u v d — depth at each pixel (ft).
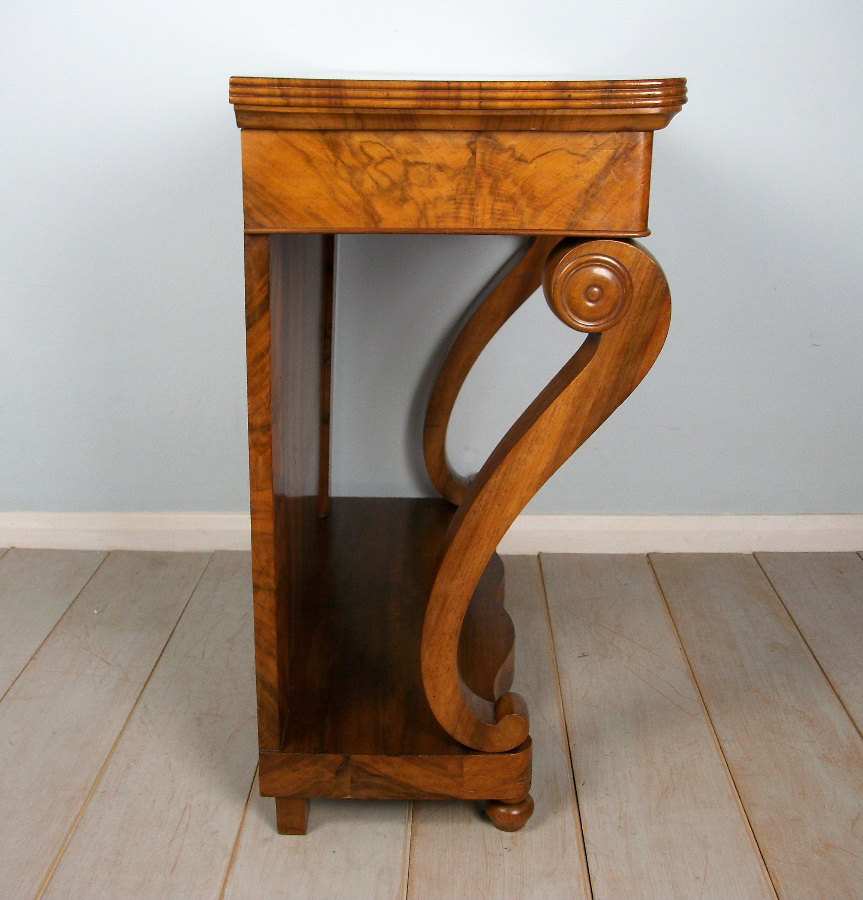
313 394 4.41
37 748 3.96
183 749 3.99
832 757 3.99
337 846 3.51
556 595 5.17
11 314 5.12
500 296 4.75
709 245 5.07
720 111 4.82
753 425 5.42
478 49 4.69
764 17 4.65
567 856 3.47
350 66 4.71
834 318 5.22
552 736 4.09
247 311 2.81
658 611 5.03
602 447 5.45
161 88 4.73
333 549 4.82
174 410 5.32
